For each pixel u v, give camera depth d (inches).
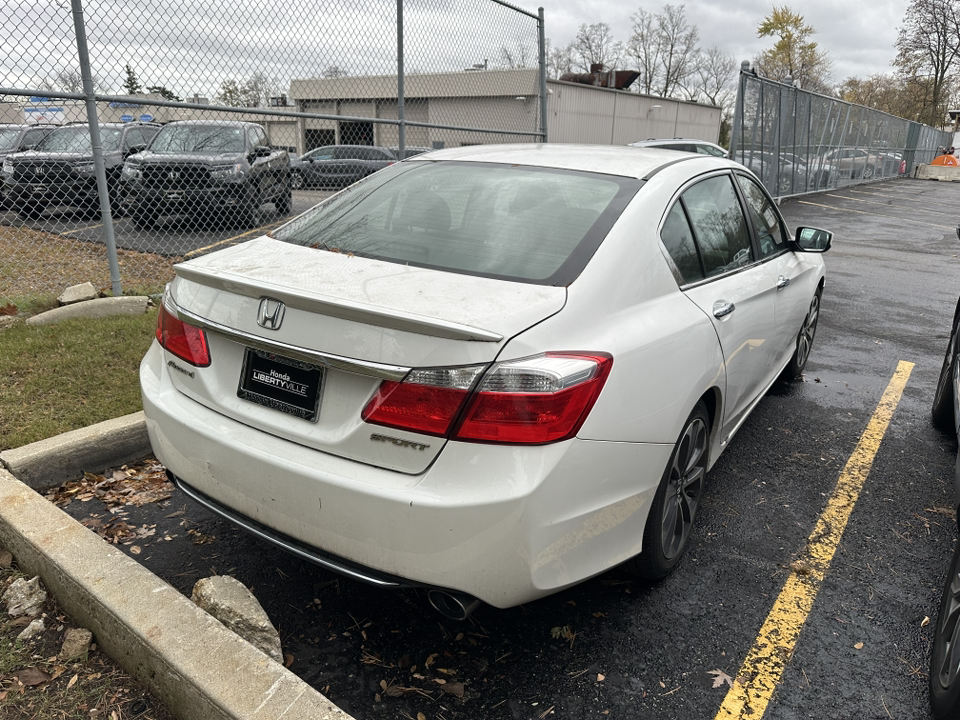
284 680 74.6
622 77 1434.5
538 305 82.2
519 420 75.0
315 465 80.8
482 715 84.0
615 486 86.5
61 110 238.2
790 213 650.8
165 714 79.4
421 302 81.1
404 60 277.7
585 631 98.6
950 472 151.9
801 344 199.9
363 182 125.0
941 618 87.4
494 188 109.8
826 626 101.6
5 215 330.6
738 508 134.0
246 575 108.3
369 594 105.1
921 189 1062.4
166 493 129.2
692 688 89.2
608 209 101.5
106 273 289.7
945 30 2258.9
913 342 257.9
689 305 104.3
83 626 90.7
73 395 153.6
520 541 77.0
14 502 104.3
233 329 87.4
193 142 366.9
